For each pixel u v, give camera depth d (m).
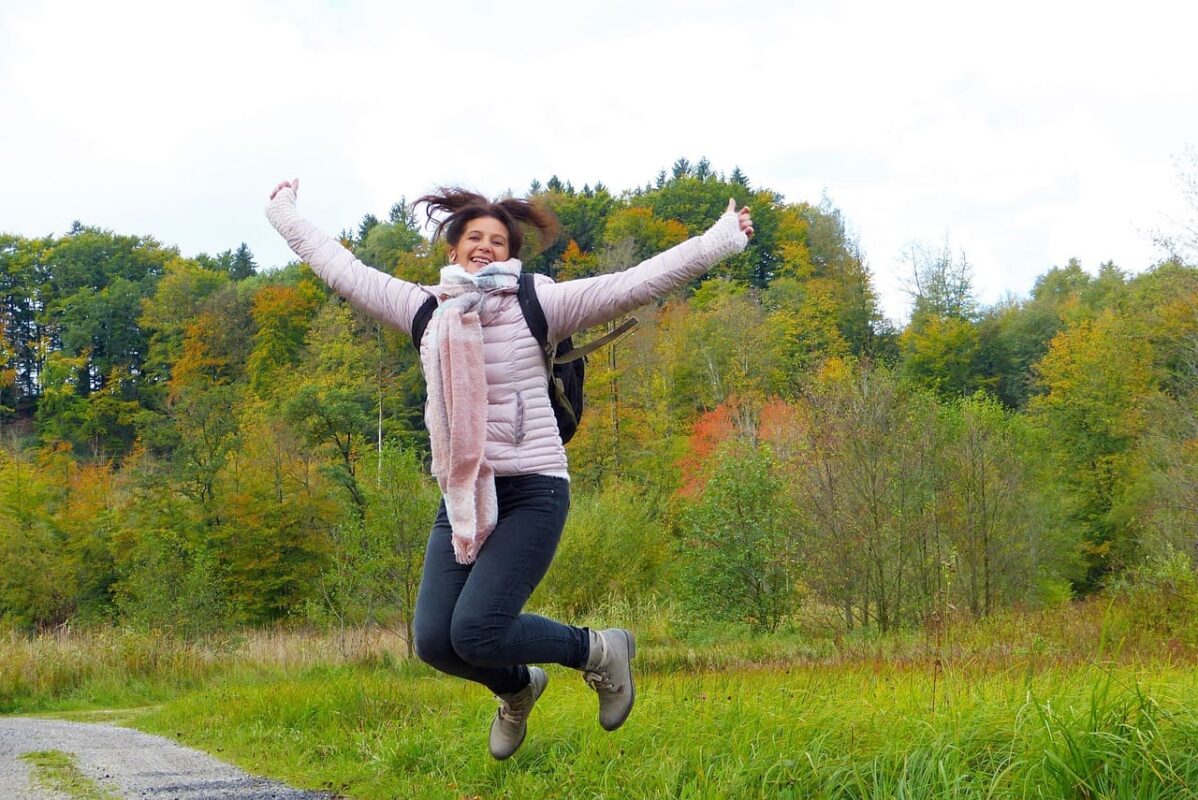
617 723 3.54
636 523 28.78
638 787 4.44
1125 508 36.91
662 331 54.91
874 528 20.84
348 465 39.78
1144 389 37.56
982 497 22.16
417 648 3.30
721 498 23.27
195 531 32.91
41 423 75.50
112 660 17.75
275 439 37.72
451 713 7.12
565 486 3.24
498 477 3.18
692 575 23.48
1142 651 9.66
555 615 25.83
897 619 20.34
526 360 3.20
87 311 86.00
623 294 3.13
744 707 5.36
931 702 4.80
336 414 40.47
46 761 6.67
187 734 8.66
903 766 3.95
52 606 32.34
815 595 22.19
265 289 70.81
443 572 3.27
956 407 28.45
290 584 33.22
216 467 33.91
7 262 93.31
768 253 81.56
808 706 5.18
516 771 5.16
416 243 72.19
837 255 73.88
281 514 33.50
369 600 19.38
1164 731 3.54
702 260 3.13
